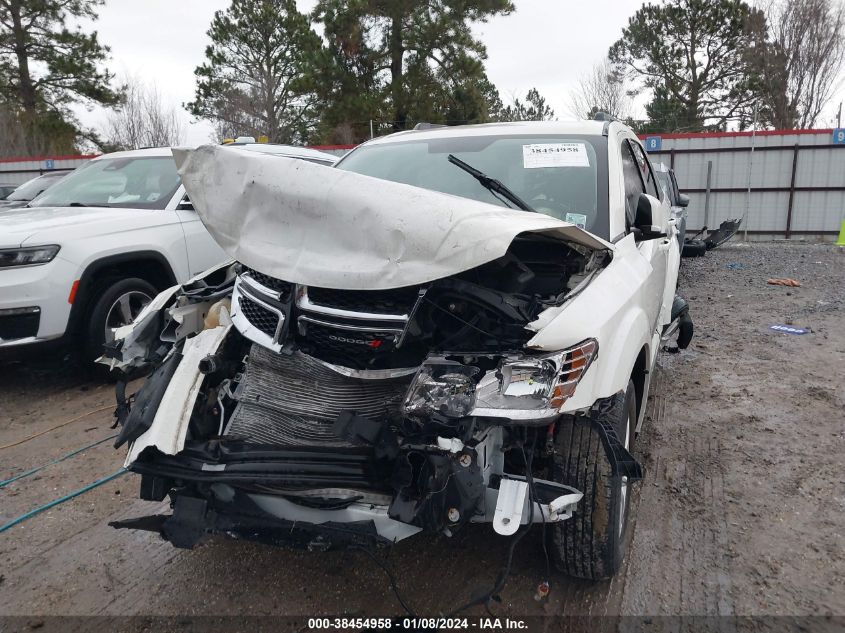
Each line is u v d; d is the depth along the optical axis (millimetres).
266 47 31156
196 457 2568
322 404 2637
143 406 2701
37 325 5121
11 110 29672
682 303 5742
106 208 6227
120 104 32156
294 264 2594
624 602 2945
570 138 4055
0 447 4672
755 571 3143
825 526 3496
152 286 6039
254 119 31359
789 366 6238
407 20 28703
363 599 2994
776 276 11820
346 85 28391
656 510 3713
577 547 2807
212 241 6605
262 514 2572
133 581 3148
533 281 2908
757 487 3936
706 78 34344
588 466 2713
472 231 2369
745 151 17844
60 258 5219
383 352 2611
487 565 3227
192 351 2850
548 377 2416
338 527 2484
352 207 2506
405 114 28797
